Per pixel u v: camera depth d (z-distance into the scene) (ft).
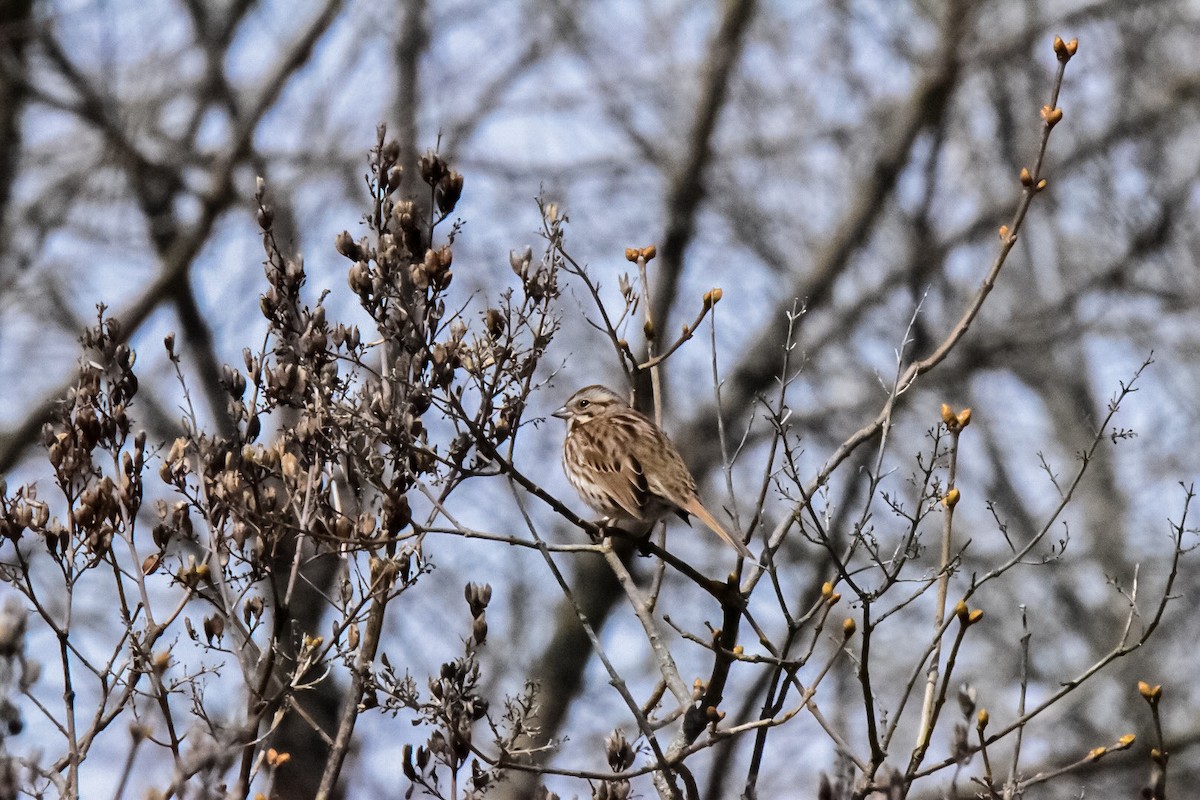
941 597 21.04
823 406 65.62
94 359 23.35
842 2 65.82
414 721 21.08
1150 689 20.48
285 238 56.75
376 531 23.29
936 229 68.90
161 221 59.11
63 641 20.12
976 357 65.98
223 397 58.54
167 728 19.98
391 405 21.89
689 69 66.28
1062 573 64.95
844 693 49.70
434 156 22.52
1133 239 66.69
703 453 62.59
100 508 21.43
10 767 17.39
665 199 66.23
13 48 58.59
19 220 59.16
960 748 20.22
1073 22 67.62
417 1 63.26
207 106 63.26
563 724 58.29
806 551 57.93
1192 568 63.77
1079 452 22.33
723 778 55.36
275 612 21.49
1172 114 67.72
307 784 48.44
